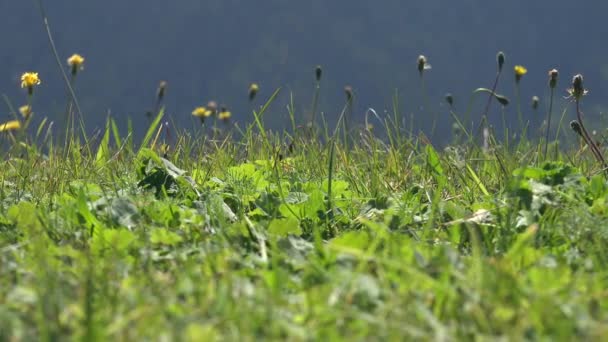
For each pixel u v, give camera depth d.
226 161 5.83
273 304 2.80
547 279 3.04
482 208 4.40
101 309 2.77
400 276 3.08
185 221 4.09
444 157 5.65
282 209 4.43
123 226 4.04
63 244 3.76
